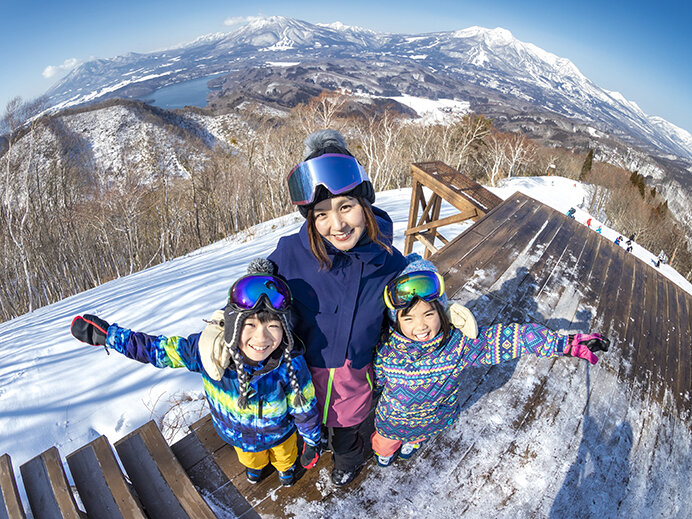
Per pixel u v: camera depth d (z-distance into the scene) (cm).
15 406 475
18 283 2052
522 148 4353
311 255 147
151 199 2592
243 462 184
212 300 771
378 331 159
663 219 4081
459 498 199
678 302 420
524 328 163
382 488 200
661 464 250
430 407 178
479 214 595
